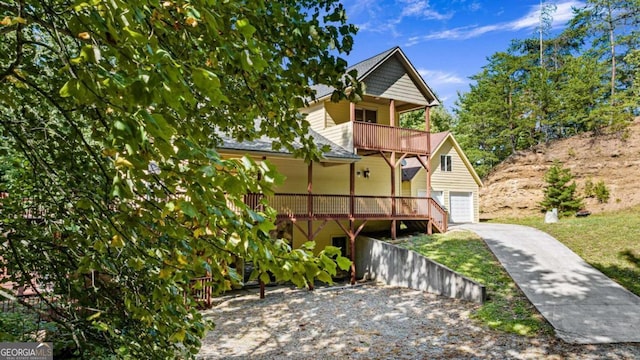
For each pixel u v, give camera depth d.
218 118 2.98
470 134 33.94
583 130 29.70
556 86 31.36
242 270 12.28
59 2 1.49
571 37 34.25
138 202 1.78
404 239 15.16
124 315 2.65
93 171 2.63
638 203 19.77
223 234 1.64
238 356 7.14
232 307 10.79
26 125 2.55
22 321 3.55
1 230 2.68
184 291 2.49
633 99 24.66
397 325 8.64
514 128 32.59
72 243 2.63
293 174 15.48
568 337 7.12
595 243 13.00
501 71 33.72
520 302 9.01
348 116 17.34
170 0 1.49
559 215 21.52
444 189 21.27
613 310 8.27
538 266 11.34
